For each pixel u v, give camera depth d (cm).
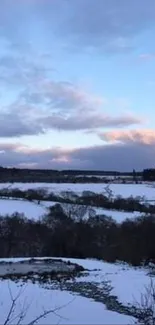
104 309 3011
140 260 7150
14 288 3900
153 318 2183
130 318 2658
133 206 11375
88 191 13388
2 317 2488
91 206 11288
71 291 3938
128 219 9125
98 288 4122
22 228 8912
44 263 6269
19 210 10694
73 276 4972
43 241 8588
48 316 2636
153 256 7219
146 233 7669
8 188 14400
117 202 11525
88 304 3225
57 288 4091
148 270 5866
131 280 4566
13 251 8531
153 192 13825
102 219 9544
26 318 2527
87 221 9394
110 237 8169
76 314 2775
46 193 13138
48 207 11069
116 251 7594
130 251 7406
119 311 2955
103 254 7719
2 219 9175
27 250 8506
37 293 3662
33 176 17288
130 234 7900
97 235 8381
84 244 8225
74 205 11050
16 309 2781
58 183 16138
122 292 3766
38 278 4788
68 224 9100
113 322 2544
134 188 14638
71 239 8381
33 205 11462
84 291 3956
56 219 9594
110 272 5397
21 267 5844
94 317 2700
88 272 5347
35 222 9375
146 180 17162
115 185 15525
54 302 3203
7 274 5088
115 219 9625
